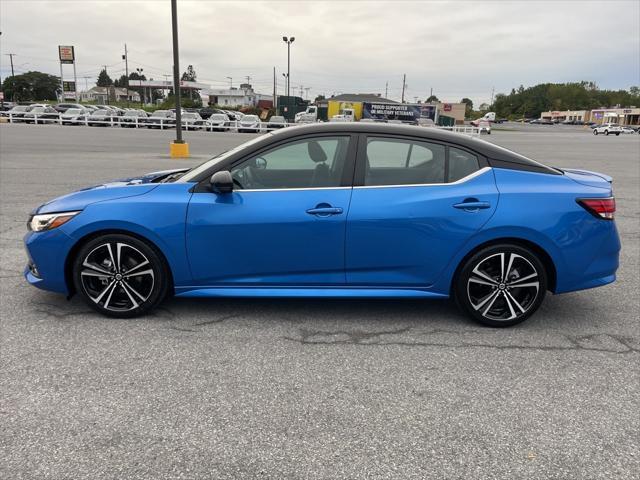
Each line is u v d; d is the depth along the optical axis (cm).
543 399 295
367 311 421
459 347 359
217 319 398
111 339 360
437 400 292
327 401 289
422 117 5178
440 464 239
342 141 382
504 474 233
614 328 397
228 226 369
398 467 237
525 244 383
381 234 370
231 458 241
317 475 231
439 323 400
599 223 381
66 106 5181
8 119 3916
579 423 273
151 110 8319
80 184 1045
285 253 374
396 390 302
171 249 374
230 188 362
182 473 231
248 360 334
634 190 1152
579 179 397
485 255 377
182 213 370
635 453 249
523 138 4247
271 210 368
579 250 379
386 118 5150
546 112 16412
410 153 381
